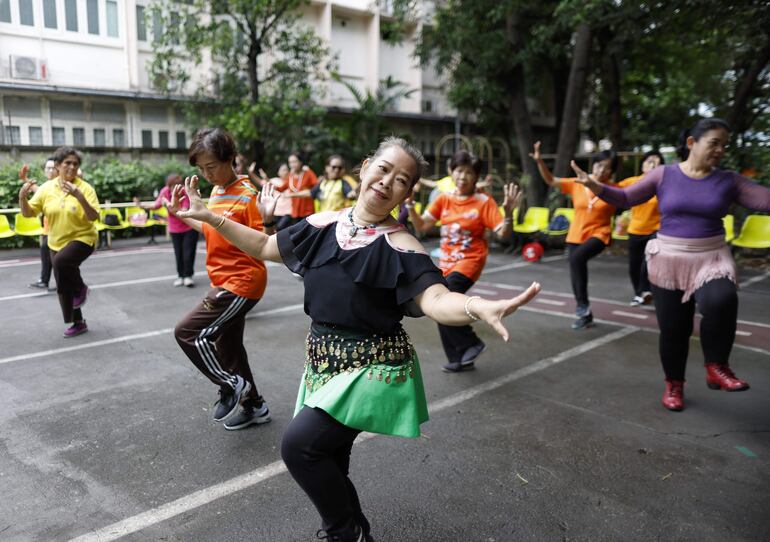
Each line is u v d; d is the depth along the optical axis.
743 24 10.12
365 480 3.16
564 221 11.26
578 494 3.03
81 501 2.94
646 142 18.75
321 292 2.16
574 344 5.69
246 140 14.12
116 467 3.28
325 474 2.11
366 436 3.68
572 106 12.66
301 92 13.86
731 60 12.80
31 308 6.95
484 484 3.12
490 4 12.38
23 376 4.70
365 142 17.05
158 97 14.70
